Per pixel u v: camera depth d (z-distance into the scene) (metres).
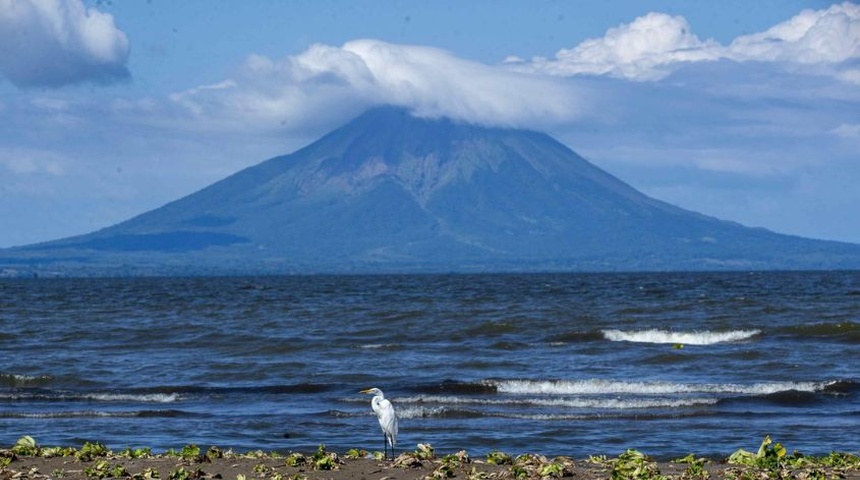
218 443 32.88
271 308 116.56
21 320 98.00
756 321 82.25
